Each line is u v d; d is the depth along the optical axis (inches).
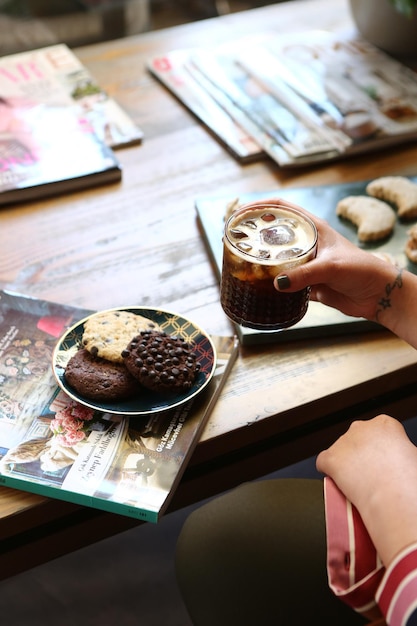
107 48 71.0
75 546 38.5
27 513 34.1
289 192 54.0
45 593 58.8
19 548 36.9
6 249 49.4
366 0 67.7
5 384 38.6
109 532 38.9
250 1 102.9
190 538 38.5
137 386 37.7
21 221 51.9
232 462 42.0
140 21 94.8
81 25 90.4
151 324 40.8
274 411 39.3
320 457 35.4
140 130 60.8
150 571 60.6
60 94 63.1
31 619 57.1
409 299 39.2
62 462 34.8
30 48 86.6
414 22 66.2
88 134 58.8
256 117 61.4
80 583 59.6
